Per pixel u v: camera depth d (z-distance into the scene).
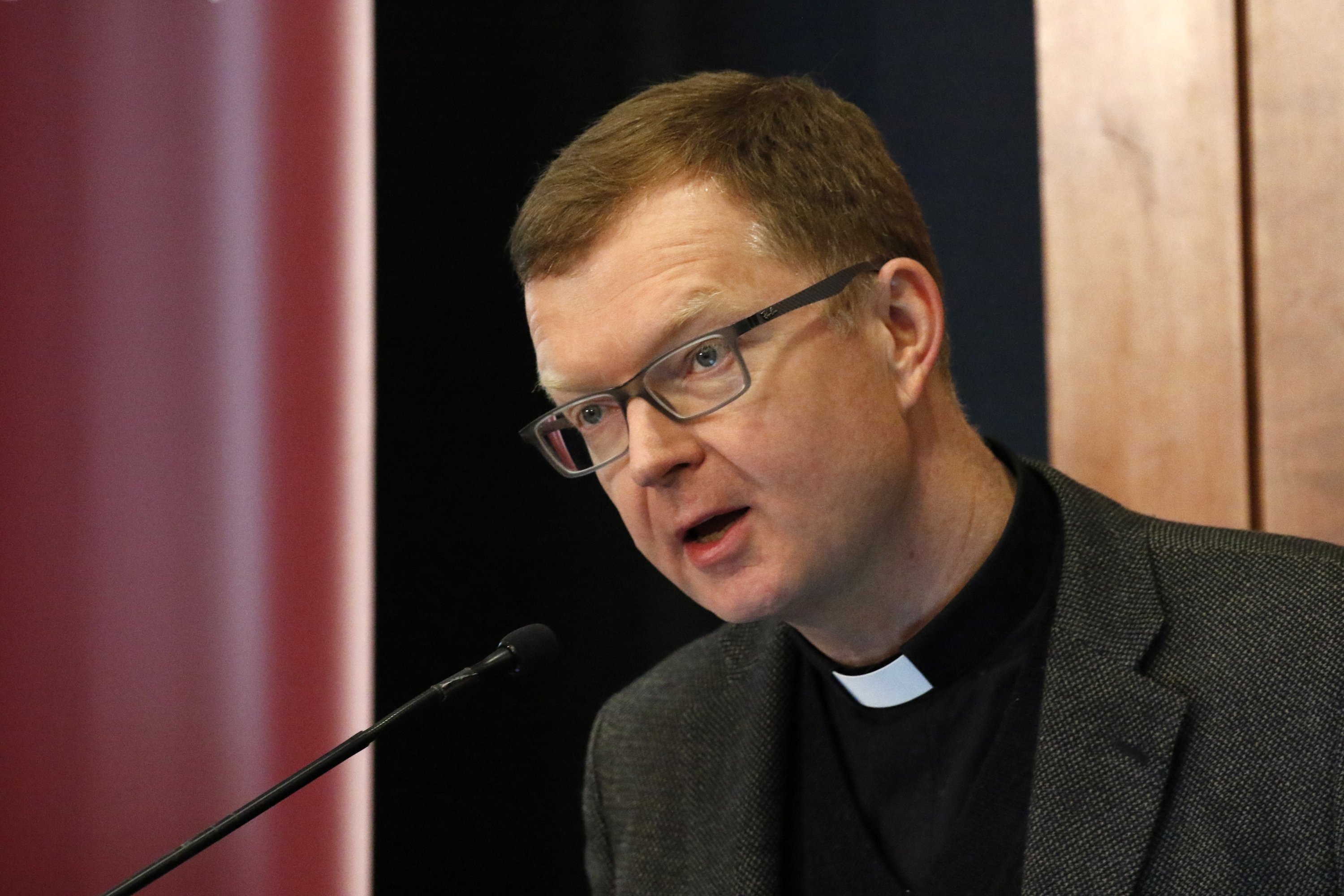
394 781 6.90
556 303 3.96
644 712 5.31
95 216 7.24
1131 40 5.96
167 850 6.94
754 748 4.75
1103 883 3.88
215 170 7.15
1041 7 6.12
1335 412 5.62
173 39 7.22
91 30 7.30
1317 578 4.09
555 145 7.71
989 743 4.36
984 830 4.21
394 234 7.05
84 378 7.21
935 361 4.23
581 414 4.04
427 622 7.12
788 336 3.88
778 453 3.84
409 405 7.08
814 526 3.92
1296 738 3.86
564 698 7.61
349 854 6.79
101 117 7.26
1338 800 3.74
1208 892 3.81
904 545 4.25
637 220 3.89
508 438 7.54
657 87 4.31
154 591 7.08
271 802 3.79
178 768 6.98
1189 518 5.84
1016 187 6.92
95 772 7.05
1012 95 6.96
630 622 7.74
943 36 7.12
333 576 6.92
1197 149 5.84
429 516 7.15
